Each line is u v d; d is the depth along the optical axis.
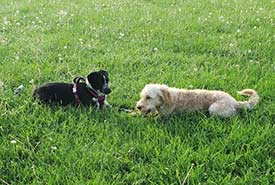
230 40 5.83
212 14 7.25
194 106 4.01
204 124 3.85
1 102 4.14
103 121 3.96
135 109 4.15
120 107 4.29
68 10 7.75
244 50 5.46
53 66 5.03
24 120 3.91
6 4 8.66
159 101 3.96
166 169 3.38
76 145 3.60
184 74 4.82
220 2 8.41
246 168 3.41
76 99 4.16
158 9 7.72
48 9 7.95
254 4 8.12
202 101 4.01
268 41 5.71
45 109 4.06
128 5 8.19
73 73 4.87
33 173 3.36
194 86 4.55
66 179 3.29
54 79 4.73
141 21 6.73
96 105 4.14
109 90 4.12
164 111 3.99
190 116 4.00
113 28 6.40
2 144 3.63
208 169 3.39
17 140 3.64
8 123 3.89
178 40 5.92
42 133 3.78
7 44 5.81
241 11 7.34
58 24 6.66
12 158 3.52
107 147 3.59
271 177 3.34
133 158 3.54
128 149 3.58
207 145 3.61
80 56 5.34
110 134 3.76
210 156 3.49
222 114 3.94
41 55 5.36
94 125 3.83
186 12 7.45
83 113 4.04
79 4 8.46
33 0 8.98
